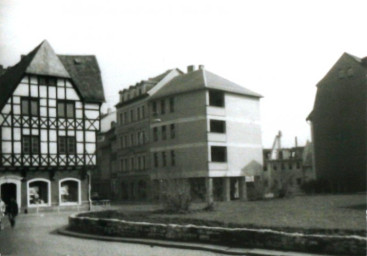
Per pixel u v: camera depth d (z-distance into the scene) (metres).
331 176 48.41
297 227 16.17
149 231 18.22
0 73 44.50
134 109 59.75
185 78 53.81
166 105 53.88
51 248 17.28
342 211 23.08
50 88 39.00
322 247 13.62
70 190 39.78
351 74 47.31
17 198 37.12
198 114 49.75
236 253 14.52
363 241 12.82
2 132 36.81
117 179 63.91
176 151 52.00
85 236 20.23
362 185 45.81
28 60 38.94
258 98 54.91
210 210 26.97
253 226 16.64
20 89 37.69
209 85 49.47
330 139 48.84
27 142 37.78
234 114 51.84
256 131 54.25
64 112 39.59
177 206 26.33
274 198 39.66
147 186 56.62
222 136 50.12
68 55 43.66
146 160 56.94
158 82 57.41
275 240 14.64
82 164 39.91
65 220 29.08
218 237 16.06
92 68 43.47
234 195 52.44
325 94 49.56
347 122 47.47
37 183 38.41
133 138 59.97
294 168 80.75
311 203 29.92
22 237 20.83
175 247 16.39
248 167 52.56
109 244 17.84
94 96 41.09
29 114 37.94
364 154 45.81
